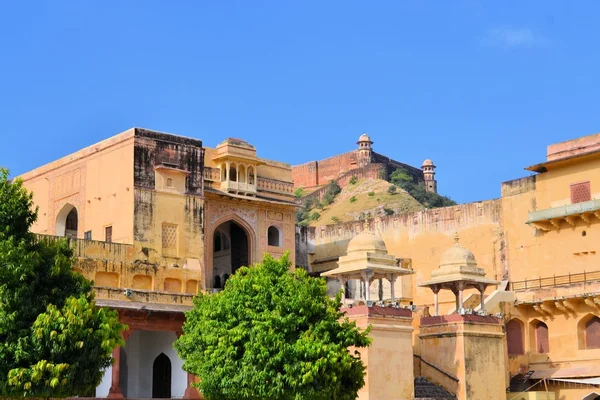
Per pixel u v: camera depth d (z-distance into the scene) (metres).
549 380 34.91
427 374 32.62
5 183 22.34
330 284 43.22
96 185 34.97
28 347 20.86
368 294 30.66
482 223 39.75
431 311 40.44
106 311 23.05
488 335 32.59
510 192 38.88
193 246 34.47
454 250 33.53
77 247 30.77
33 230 38.06
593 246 35.22
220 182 37.91
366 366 27.14
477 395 31.62
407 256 42.28
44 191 37.94
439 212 41.47
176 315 30.41
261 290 23.97
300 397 22.95
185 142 35.12
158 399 28.98
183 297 31.28
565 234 36.34
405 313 30.92
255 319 23.50
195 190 35.06
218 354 23.56
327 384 23.31
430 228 41.69
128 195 33.22
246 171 38.50
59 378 20.89
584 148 36.44
